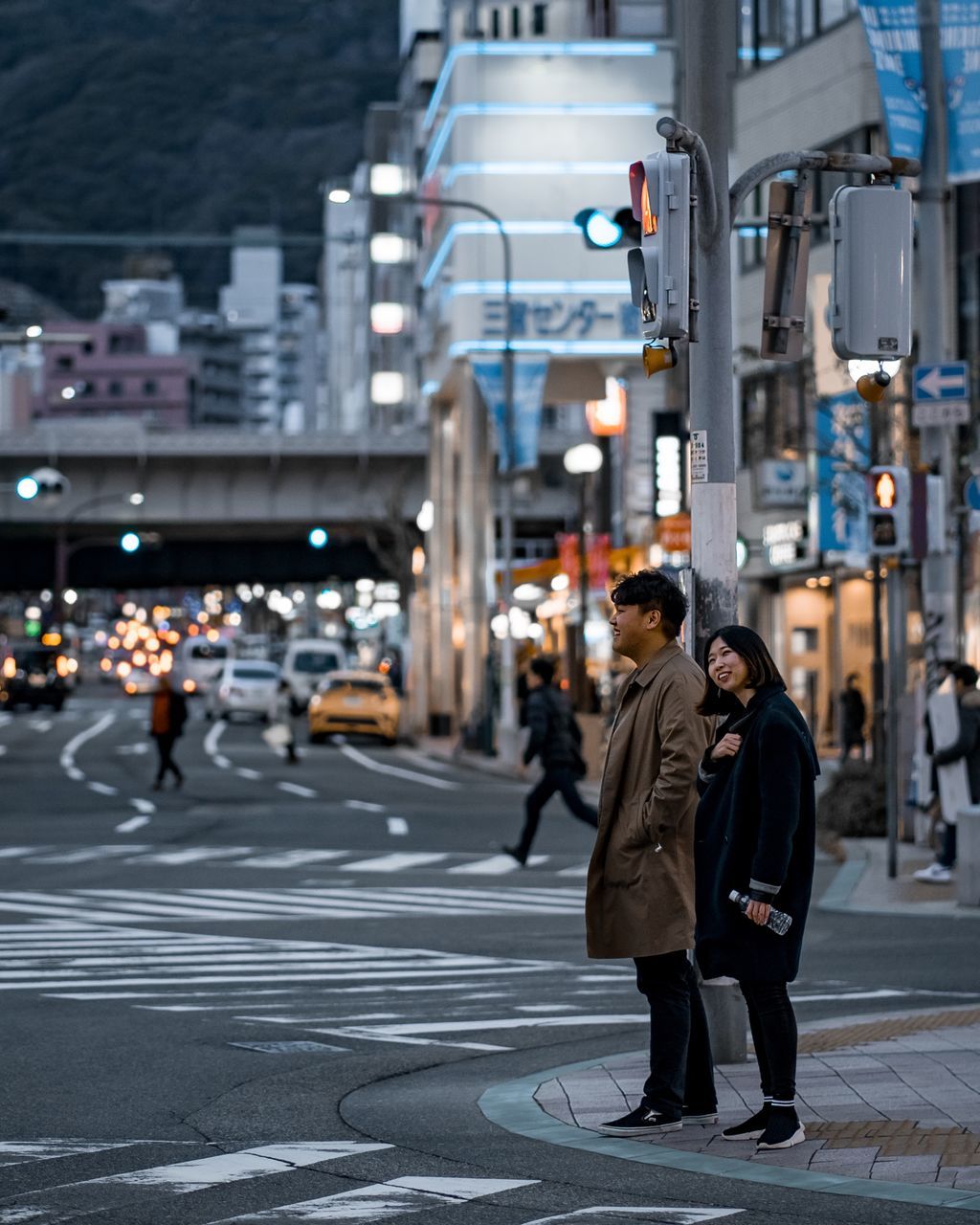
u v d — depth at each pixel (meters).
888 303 16.94
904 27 35.66
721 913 13.60
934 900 31.16
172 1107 15.70
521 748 73.31
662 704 14.12
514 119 90.06
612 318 89.38
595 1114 14.98
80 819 50.66
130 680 187.12
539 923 29.20
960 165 36.16
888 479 34.66
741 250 75.88
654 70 90.12
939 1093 15.42
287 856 40.69
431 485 115.56
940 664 36.81
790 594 76.00
